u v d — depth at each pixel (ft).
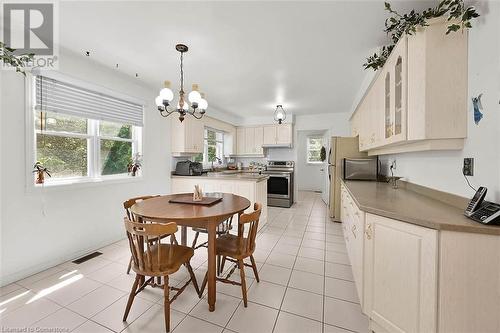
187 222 5.67
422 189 6.58
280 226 12.37
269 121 18.58
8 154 6.52
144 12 5.54
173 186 13.08
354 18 5.75
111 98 9.52
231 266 7.82
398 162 9.02
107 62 8.43
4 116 6.41
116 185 9.86
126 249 9.12
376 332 4.89
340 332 4.90
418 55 4.78
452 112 4.53
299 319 5.27
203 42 6.95
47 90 7.37
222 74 9.56
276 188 17.34
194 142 13.53
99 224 9.17
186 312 5.49
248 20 5.84
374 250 4.89
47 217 7.47
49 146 7.72
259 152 18.89
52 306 5.65
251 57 7.96
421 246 3.96
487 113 3.96
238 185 12.02
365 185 9.20
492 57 3.84
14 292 6.20
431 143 4.75
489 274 3.54
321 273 7.34
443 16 4.50
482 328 3.61
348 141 12.97
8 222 6.57
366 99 10.02
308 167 25.25
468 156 4.45
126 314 5.14
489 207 3.69
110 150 9.96
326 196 17.78
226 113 17.47
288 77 9.91
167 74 9.62
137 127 11.10
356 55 7.79
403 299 4.27
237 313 5.46
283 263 8.05
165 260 5.36
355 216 6.35
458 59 4.49
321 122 17.74
